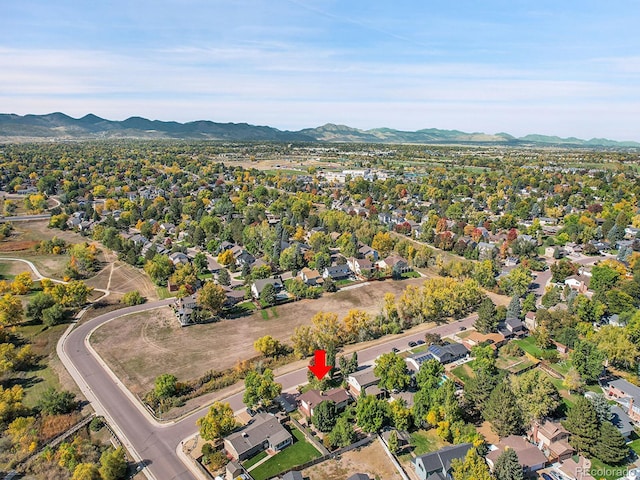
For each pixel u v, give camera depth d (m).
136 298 135.50
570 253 191.12
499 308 119.25
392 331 118.56
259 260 170.62
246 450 72.69
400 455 73.94
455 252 189.50
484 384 83.56
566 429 76.44
